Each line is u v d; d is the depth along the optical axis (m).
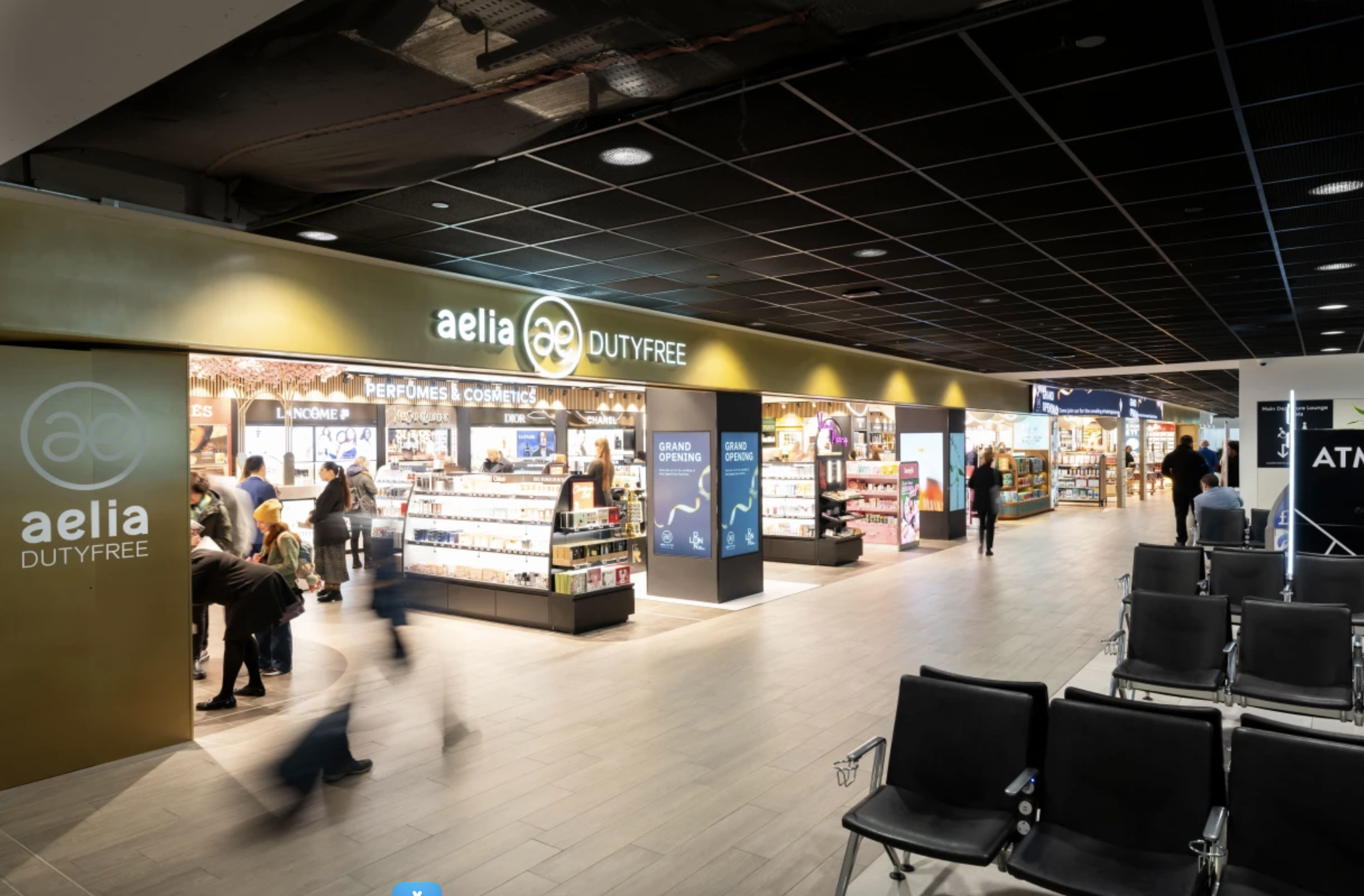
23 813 4.11
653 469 9.95
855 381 12.66
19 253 4.30
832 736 5.10
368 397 12.48
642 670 6.58
